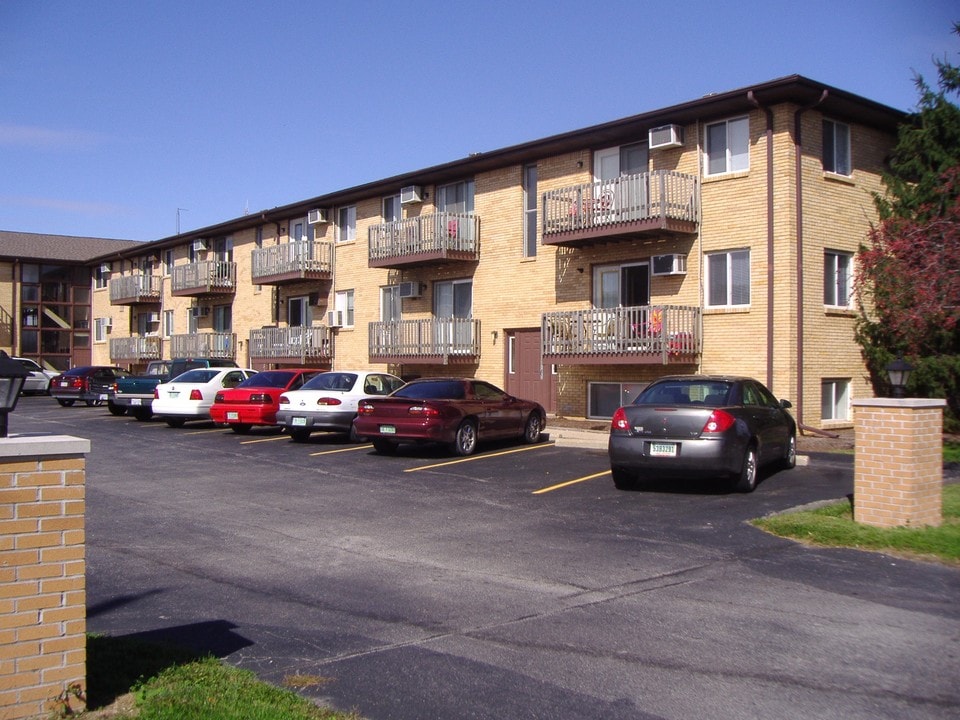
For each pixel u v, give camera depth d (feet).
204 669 17.30
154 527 32.14
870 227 60.70
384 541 29.68
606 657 18.48
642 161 67.46
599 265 70.33
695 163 63.21
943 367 54.85
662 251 65.10
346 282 96.89
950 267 42.52
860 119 63.31
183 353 122.42
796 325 58.44
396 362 85.40
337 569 26.03
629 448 37.93
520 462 48.67
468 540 29.76
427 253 79.15
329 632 20.30
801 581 24.20
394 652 18.92
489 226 79.10
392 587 24.03
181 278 121.90
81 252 175.73
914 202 57.06
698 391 39.65
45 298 169.48
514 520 33.09
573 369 71.77
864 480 30.12
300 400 59.26
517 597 22.97
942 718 15.34
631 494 38.37
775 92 57.31
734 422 37.35
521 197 76.33
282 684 17.10
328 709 15.74
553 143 70.33
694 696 16.39
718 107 60.44
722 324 61.72
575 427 65.72
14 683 14.48
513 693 16.61
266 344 104.78
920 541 27.40
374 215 93.20
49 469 14.88
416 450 55.06
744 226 60.64
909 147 59.31
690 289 63.57
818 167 60.75
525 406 57.26
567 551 28.02
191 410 71.87
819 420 59.82
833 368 60.85
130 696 15.97
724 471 36.70
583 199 67.05
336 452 53.93
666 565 26.11
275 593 23.54
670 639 19.57
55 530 14.90
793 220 58.65
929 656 18.37
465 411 51.62
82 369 105.19
